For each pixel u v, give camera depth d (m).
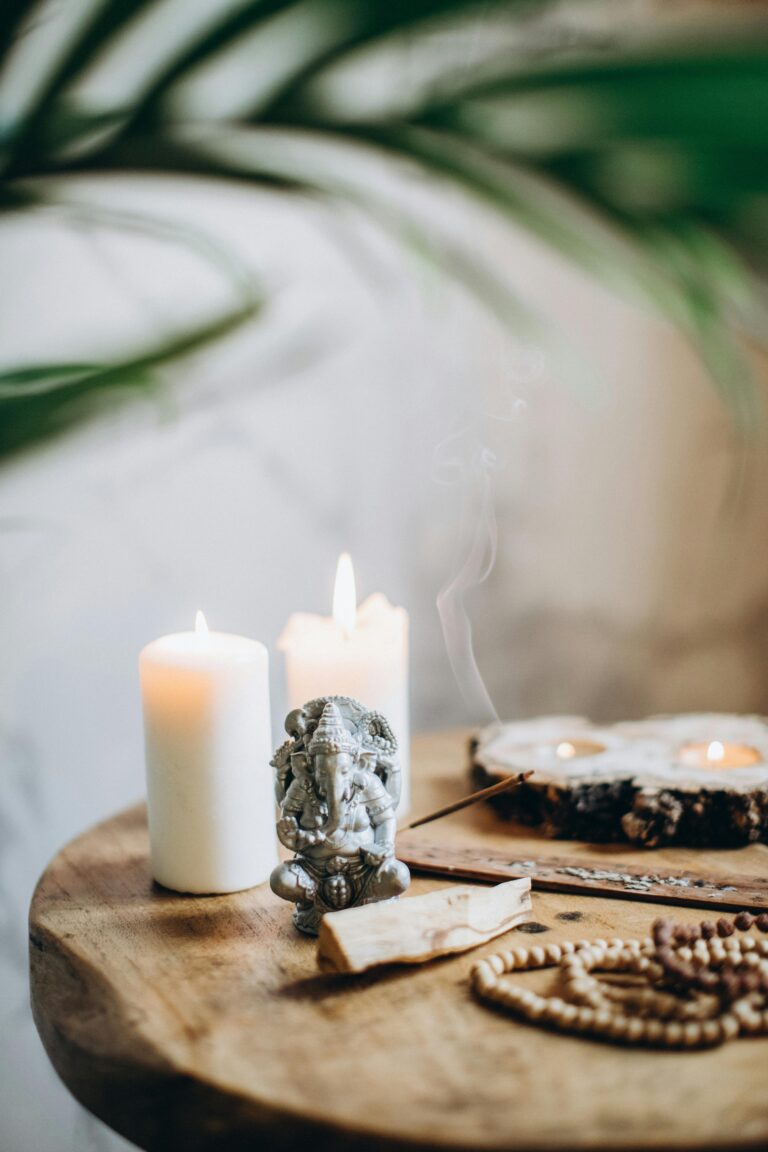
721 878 0.74
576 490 1.16
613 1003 0.63
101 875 0.78
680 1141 0.54
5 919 1.02
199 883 0.75
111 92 0.91
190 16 0.90
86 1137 1.05
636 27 0.96
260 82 0.84
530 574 1.16
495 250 1.09
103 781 1.04
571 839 0.80
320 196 0.72
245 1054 0.60
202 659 0.73
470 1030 0.62
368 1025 0.62
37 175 0.61
